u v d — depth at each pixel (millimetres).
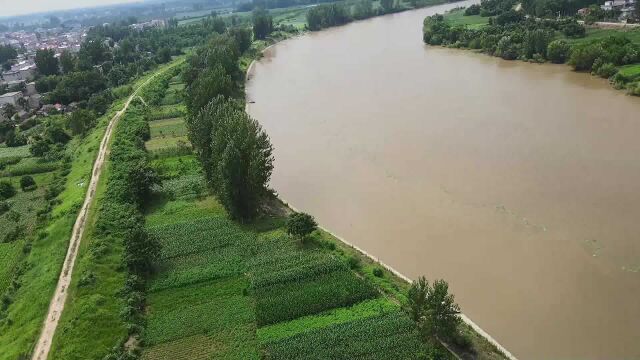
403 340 55500
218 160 84875
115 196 89062
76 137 135125
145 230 74500
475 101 132500
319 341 56531
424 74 164625
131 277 68438
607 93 129750
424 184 92000
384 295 63812
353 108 137125
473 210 82562
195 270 71750
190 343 58938
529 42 169375
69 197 94000
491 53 182250
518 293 63875
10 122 148125
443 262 70750
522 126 112500
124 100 159125
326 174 100500
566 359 54156
